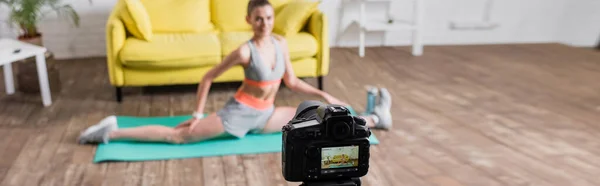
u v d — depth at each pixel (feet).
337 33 16.90
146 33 11.22
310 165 3.92
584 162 8.59
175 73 11.30
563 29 18.10
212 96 11.86
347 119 3.87
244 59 8.44
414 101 11.60
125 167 8.24
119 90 11.30
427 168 8.32
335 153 3.94
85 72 13.75
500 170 8.27
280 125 9.34
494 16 17.67
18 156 8.59
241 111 9.05
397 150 8.97
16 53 10.21
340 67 14.52
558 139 9.53
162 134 8.95
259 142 9.18
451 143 9.29
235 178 7.95
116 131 9.02
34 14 12.24
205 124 8.93
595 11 17.89
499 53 16.43
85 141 9.05
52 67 11.87
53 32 14.99
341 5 16.58
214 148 8.90
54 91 12.00
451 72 14.11
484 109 11.11
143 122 10.14
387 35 17.25
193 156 8.61
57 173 8.02
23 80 11.77
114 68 10.99
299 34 12.01
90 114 10.62
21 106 11.01
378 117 9.74
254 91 8.95
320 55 11.93
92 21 15.17
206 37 11.91
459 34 17.71
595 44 17.93
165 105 11.25
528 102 11.64
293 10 12.07
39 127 9.85
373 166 8.36
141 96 11.81
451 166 8.39
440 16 17.38
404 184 7.79
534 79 13.53
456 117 10.61
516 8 17.69
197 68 11.37
